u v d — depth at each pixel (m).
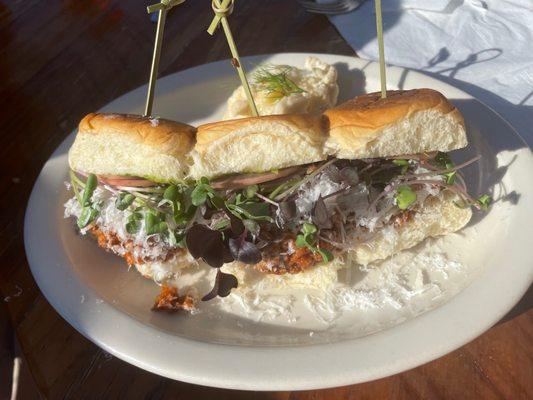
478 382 0.18
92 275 0.23
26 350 0.21
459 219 0.24
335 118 0.22
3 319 0.21
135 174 0.23
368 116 0.22
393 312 0.21
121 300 0.22
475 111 0.27
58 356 0.20
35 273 0.22
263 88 0.30
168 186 0.23
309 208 0.23
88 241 0.24
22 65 0.38
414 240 0.24
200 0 0.42
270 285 0.24
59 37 0.40
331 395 0.19
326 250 0.23
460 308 0.18
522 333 0.19
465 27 0.35
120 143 0.22
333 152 0.22
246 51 0.37
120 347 0.18
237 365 0.17
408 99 0.22
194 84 0.33
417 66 0.33
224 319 0.22
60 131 0.32
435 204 0.24
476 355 0.19
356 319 0.21
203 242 0.21
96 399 0.19
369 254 0.24
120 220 0.24
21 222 0.27
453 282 0.22
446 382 0.18
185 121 0.32
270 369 0.17
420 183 0.24
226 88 0.33
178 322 0.22
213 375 0.17
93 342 0.19
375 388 0.19
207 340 0.21
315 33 0.38
